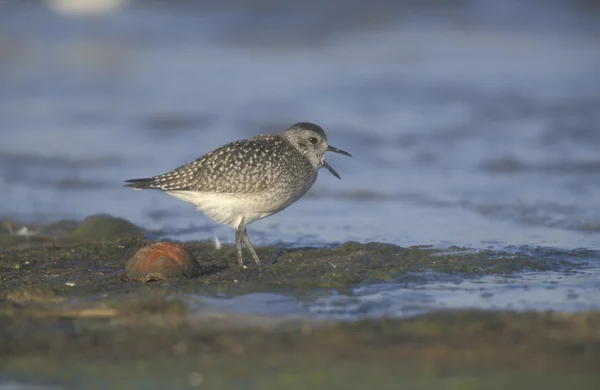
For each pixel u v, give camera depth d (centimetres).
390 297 1045
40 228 1510
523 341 842
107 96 2577
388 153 1991
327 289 1080
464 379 750
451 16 3491
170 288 1084
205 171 1230
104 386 757
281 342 855
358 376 763
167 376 775
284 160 1259
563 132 2091
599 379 744
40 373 789
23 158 1983
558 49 3072
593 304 999
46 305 1014
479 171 1847
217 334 889
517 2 3544
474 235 1414
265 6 3462
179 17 3434
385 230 1471
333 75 2770
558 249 1288
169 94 2584
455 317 922
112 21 3381
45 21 3356
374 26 3375
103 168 1919
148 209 1655
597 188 1689
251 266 1232
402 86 2614
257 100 2488
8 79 2762
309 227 1513
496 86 2572
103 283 1122
